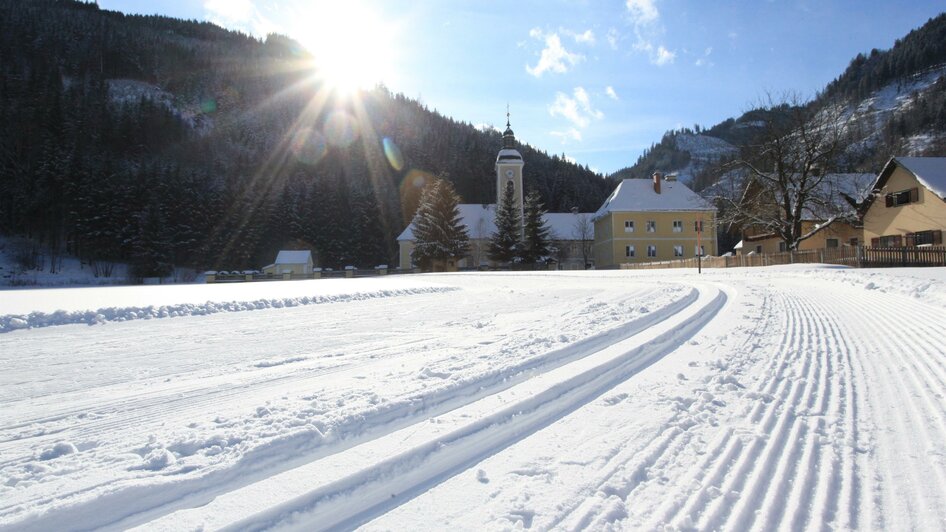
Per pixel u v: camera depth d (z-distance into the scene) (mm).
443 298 15375
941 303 9539
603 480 2865
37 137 83500
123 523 2420
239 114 165750
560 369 5305
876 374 5035
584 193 118062
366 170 119812
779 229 34656
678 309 10102
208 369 5922
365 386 4742
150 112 116250
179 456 3143
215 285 27016
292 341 7832
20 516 2406
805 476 2906
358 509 2594
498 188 74125
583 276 29172
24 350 7199
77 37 160250
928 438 3408
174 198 74250
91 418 4059
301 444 3314
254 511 2512
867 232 37031
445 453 3244
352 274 64188
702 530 2377
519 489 2779
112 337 8367
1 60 118750
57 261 65938
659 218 62250
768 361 5660
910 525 2400
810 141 32812
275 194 84250
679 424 3729
